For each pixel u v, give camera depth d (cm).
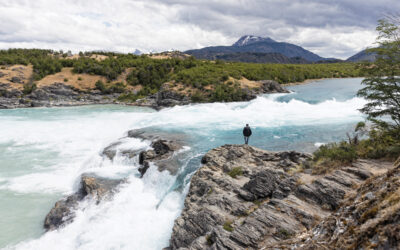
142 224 1501
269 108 4122
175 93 5866
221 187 1424
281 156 1669
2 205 1828
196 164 1947
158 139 2583
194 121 3556
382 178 659
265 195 1207
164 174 1895
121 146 2689
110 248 1339
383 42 1373
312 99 4456
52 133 3553
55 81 7969
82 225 1566
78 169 2431
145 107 6072
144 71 8650
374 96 1451
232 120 3469
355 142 1568
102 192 1844
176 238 1204
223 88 5628
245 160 1725
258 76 7762
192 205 1399
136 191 1894
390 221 441
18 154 2811
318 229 671
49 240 1468
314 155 1535
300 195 1055
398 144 1308
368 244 455
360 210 565
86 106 6388
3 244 1448
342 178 1066
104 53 12744
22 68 8475
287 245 710
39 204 1848
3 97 6969
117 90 7925
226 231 989
